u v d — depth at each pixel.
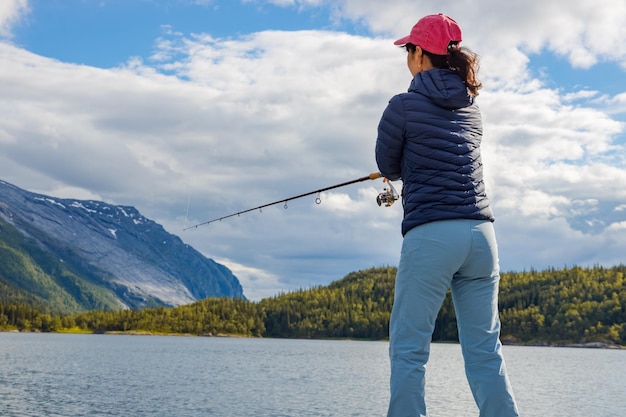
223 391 37.84
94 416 26.91
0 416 26.72
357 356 97.69
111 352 97.06
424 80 3.70
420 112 3.64
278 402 32.19
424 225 3.59
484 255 3.61
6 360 68.50
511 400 3.66
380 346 163.25
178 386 41.19
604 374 59.34
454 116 3.68
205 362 73.81
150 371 56.44
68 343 140.38
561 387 43.06
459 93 3.65
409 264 3.61
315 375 53.00
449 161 3.60
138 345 137.75
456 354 111.38
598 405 31.47
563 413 28.39
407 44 3.91
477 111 3.80
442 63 3.81
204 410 29.02
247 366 66.69
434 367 67.00
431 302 3.60
